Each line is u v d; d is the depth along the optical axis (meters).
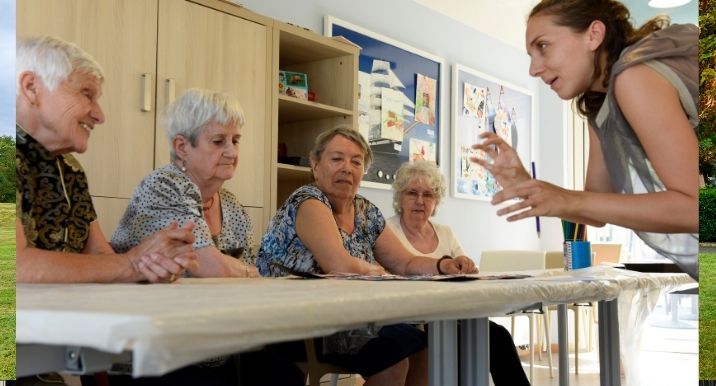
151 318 0.56
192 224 1.33
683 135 1.48
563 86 1.75
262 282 1.33
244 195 3.17
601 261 5.07
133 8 2.77
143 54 2.81
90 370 0.66
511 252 4.07
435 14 5.16
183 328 0.57
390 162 4.66
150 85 2.82
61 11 2.54
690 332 6.03
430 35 5.11
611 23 1.67
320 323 0.73
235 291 0.94
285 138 3.88
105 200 2.67
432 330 1.24
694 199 1.46
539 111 6.29
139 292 0.91
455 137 5.27
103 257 1.25
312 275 1.63
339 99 3.76
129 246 1.69
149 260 1.26
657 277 1.99
